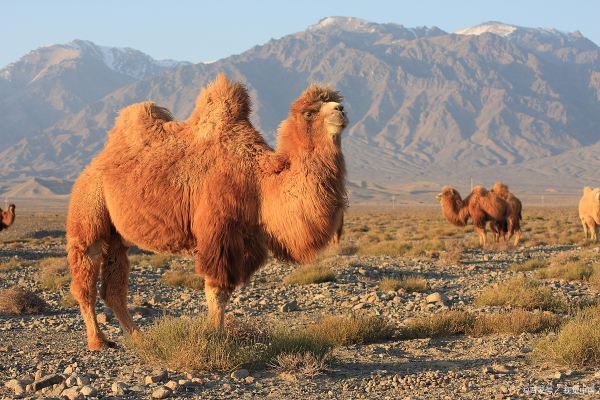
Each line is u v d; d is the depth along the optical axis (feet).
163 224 47.32
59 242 214.90
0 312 73.51
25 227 313.94
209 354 43.80
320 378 41.81
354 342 54.08
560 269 94.79
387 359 47.42
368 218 424.05
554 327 55.88
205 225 45.47
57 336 60.08
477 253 139.74
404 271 104.99
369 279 94.32
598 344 43.45
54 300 82.58
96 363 46.19
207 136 47.67
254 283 94.17
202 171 46.62
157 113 50.93
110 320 67.41
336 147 44.96
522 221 314.76
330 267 108.06
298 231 44.57
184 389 39.04
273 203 45.11
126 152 49.55
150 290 88.33
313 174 44.39
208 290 45.60
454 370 43.42
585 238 168.35
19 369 46.09
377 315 67.00
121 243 51.80
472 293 80.48
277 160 45.52
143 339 47.16
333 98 45.60
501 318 57.31
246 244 46.14
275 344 45.80
